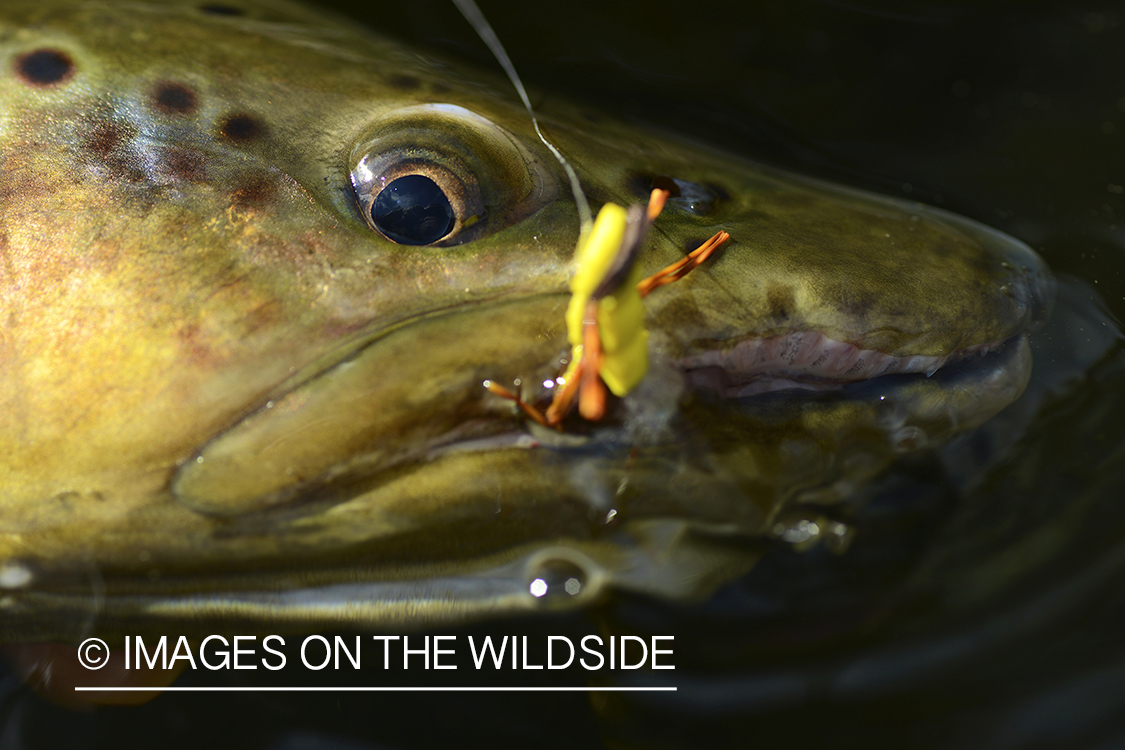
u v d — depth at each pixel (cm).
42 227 37
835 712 38
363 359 37
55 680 38
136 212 37
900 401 38
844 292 38
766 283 38
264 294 37
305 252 37
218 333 37
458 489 37
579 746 38
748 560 38
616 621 38
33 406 37
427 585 38
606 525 38
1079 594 38
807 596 38
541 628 38
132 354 37
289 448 37
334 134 38
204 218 37
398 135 37
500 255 37
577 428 37
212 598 38
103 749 38
